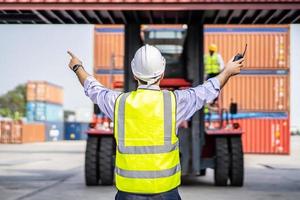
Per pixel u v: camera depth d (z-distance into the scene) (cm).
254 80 2717
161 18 1137
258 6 998
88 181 1143
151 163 304
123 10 1020
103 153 1126
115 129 312
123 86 1200
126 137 308
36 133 5516
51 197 979
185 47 1145
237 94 2723
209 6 1002
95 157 1130
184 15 1105
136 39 1132
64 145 4366
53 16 1120
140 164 305
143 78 316
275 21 1173
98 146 1153
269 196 1004
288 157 2462
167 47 1152
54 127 6197
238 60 321
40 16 1105
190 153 1087
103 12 1064
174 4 1006
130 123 308
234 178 1128
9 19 1156
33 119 5984
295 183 1273
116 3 1010
